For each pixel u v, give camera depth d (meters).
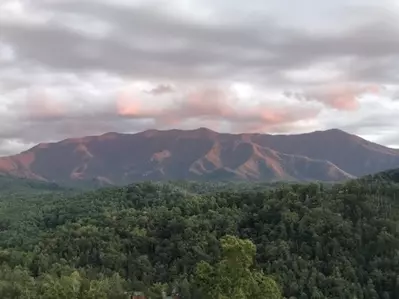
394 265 134.00
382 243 140.12
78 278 118.94
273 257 141.75
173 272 147.38
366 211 154.12
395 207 157.12
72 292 92.56
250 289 60.94
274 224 160.25
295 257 140.62
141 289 137.62
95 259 161.00
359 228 146.62
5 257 162.50
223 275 61.28
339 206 158.38
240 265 61.12
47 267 152.88
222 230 163.75
